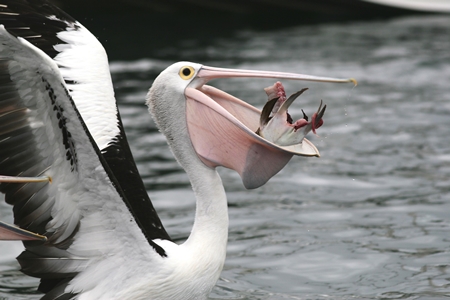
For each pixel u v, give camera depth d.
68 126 7.90
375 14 35.38
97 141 10.23
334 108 20.12
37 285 10.62
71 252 8.88
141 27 33.25
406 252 11.48
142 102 20.64
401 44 28.25
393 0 35.12
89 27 33.25
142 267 8.88
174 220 12.91
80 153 8.12
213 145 9.27
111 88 10.67
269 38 30.17
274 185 14.91
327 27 32.69
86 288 8.96
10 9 10.75
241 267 11.16
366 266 11.05
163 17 35.84
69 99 7.68
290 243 11.96
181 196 14.15
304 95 21.56
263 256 11.52
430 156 16.27
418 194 14.02
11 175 8.17
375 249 11.62
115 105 10.59
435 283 10.41
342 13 35.78
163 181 14.98
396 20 34.16
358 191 14.36
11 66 7.60
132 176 10.16
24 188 8.28
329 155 16.64
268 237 12.23
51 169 8.26
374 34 30.52
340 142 17.48
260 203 13.88
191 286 9.02
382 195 14.07
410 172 15.28
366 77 23.33
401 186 14.50
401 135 17.80
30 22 10.83
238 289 10.41
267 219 13.05
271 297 10.12
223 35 31.00
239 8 36.62
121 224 8.72
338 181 14.95
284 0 35.84
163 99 9.42
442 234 12.12
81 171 8.27
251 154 9.07
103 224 8.73
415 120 18.95
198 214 9.33
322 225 12.69
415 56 26.09
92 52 10.85
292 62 25.14
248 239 12.19
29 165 8.20
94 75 10.63
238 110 9.54
